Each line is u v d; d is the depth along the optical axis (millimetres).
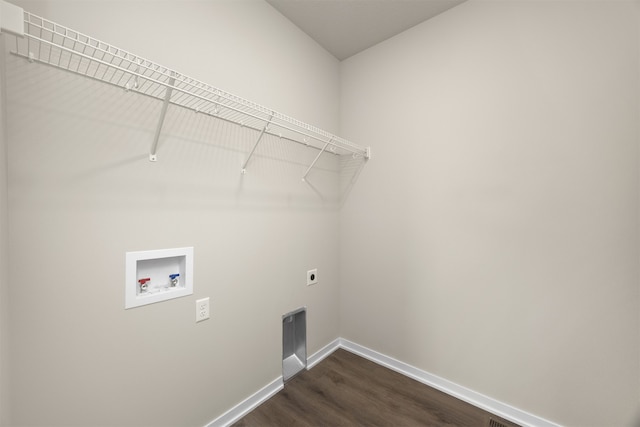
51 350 908
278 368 1702
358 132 2131
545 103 1351
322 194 2074
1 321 754
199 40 1294
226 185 1411
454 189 1651
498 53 1488
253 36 1549
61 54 875
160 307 1169
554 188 1332
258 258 1585
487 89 1526
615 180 1192
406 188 1864
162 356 1180
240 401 1489
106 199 1012
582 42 1255
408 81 1856
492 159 1513
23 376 860
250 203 1536
